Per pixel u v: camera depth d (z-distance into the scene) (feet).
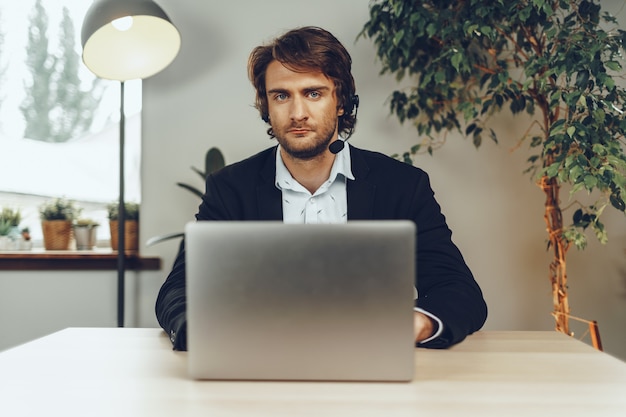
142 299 9.16
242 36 9.16
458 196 9.07
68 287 9.18
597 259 8.98
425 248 4.77
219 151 8.39
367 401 2.68
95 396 2.76
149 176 9.14
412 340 2.93
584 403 2.65
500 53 8.15
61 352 3.59
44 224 9.23
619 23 8.79
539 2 6.73
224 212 5.30
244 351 2.97
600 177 6.37
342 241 2.91
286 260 2.93
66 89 9.71
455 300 3.92
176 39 8.18
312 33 5.02
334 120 5.06
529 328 9.03
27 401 2.69
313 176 5.35
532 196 9.03
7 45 9.66
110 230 9.11
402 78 8.49
